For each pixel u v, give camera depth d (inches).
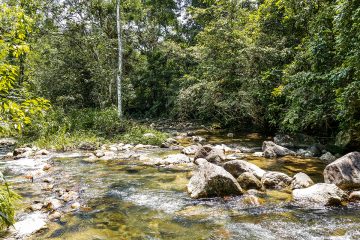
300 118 430.3
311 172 307.7
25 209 214.4
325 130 509.4
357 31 285.6
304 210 204.5
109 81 817.5
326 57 355.3
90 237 169.9
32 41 753.0
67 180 300.2
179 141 593.3
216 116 816.9
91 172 334.3
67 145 517.0
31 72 762.2
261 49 547.8
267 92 545.6
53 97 780.0
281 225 181.9
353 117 342.6
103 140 581.9
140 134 606.2
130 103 1195.9
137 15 983.6
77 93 831.7
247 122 719.7
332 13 374.6
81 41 822.5
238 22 704.4
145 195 249.4
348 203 212.8
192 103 770.8
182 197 242.4
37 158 423.2
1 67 135.4
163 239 167.0
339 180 242.2
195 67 980.6
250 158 386.9
